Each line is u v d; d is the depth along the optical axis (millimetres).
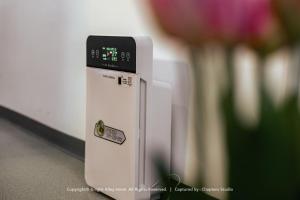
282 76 353
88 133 2000
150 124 1697
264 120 333
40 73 3217
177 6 371
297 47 340
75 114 2736
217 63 357
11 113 3830
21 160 2586
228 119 344
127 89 1695
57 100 2967
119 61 1717
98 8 2365
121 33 2158
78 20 2607
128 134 1716
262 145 331
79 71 2646
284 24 338
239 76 348
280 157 327
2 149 2852
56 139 3008
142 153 1720
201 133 369
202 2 360
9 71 3840
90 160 2004
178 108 1719
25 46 3463
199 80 367
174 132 1763
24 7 3434
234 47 353
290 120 327
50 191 2023
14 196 1942
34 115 3377
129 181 1734
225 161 350
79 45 2625
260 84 346
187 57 377
